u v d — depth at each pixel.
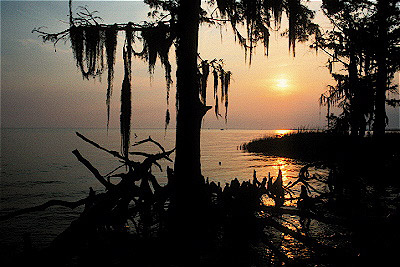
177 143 10.11
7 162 45.59
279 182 14.17
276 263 8.29
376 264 7.33
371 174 18.78
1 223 13.91
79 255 8.44
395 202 11.74
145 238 9.66
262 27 11.93
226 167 35.50
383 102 23.36
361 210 12.24
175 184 10.05
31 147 84.69
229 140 136.25
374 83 20.70
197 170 10.05
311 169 30.23
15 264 7.25
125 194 9.83
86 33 10.65
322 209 13.33
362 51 20.31
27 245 7.47
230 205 10.84
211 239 9.45
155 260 8.20
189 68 9.98
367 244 7.97
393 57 18.52
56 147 85.06
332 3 21.94
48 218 14.82
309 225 11.83
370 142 23.14
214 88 12.34
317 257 8.05
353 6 21.39
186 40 9.96
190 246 8.91
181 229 9.48
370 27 19.88
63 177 30.31
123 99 10.72
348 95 22.36
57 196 20.88
